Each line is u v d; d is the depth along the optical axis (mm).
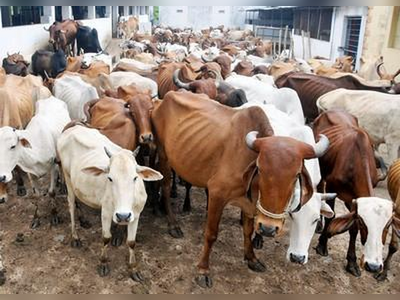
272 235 3637
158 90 9695
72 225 5281
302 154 3625
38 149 5523
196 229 5926
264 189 3594
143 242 5535
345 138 5078
